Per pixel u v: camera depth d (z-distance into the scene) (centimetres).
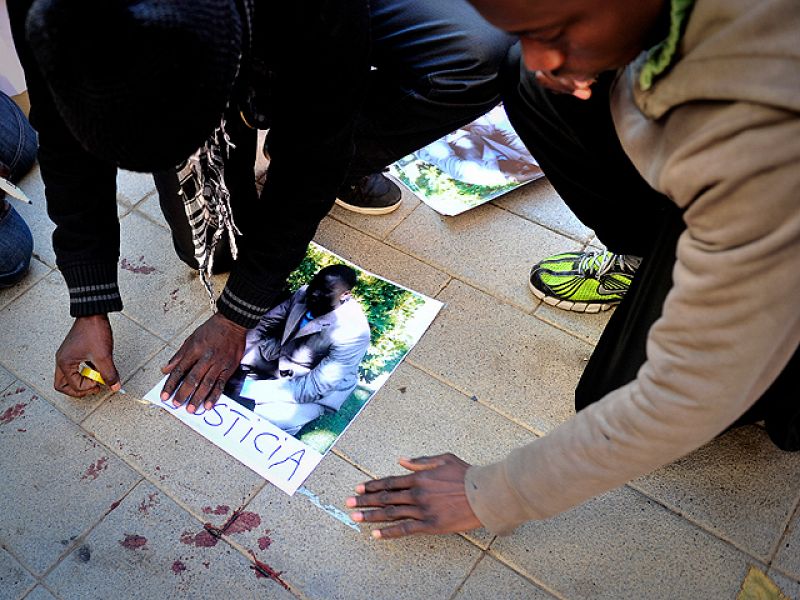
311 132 99
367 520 109
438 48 129
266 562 114
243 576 113
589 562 115
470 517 101
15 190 127
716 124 55
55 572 113
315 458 125
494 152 171
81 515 119
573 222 159
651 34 60
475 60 129
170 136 67
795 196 53
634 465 74
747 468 124
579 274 140
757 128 53
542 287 143
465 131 175
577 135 113
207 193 109
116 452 126
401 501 108
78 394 129
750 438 128
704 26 56
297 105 97
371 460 125
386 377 134
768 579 113
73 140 99
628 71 71
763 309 58
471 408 131
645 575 114
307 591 112
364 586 112
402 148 144
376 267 151
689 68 58
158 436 127
